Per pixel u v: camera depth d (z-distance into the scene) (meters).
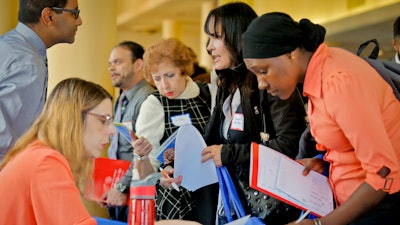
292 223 1.58
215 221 2.37
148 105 2.52
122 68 3.27
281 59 1.54
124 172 2.29
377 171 1.45
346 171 1.65
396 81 1.65
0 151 2.15
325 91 1.52
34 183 1.46
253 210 1.96
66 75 3.89
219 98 2.20
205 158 2.04
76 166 1.56
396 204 1.63
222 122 2.21
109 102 1.63
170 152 2.20
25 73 2.18
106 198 2.26
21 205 1.48
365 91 1.46
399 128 1.55
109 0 4.00
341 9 4.38
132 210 1.47
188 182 2.08
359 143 1.46
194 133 2.06
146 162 2.09
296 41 1.55
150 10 10.09
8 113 2.14
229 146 2.01
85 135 1.57
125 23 11.69
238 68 2.03
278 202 1.91
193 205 2.45
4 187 1.48
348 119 1.45
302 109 2.04
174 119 2.50
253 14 2.06
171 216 2.44
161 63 2.50
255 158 1.71
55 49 3.87
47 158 1.48
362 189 1.49
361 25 4.16
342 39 4.38
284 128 1.99
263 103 2.02
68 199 1.45
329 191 1.77
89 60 3.91
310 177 1.78
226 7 2.06
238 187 2.03
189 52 2.66
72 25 2.39
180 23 11.23
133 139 2.06
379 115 1.46
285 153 1.96
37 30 2.32
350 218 1.52
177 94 2.53
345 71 1.50
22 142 1.57
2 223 1.48
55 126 1.54
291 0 4.75
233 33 2.00
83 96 1.56
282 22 1.54
